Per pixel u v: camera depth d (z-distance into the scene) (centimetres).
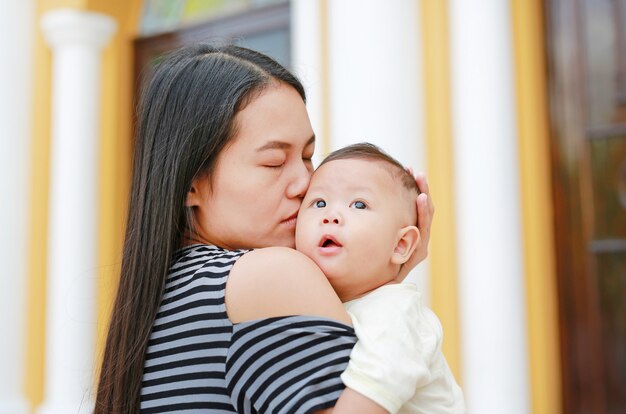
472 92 270
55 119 389
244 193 104
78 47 387
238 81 104
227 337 94
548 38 285
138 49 409
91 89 389
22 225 395
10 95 396
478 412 261
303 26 300
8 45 397
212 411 93
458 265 270
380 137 274
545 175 278
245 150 104
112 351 105
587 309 275
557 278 279
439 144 277
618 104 275
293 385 88
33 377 388
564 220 279
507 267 262
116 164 398
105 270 317
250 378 90
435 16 280
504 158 266
